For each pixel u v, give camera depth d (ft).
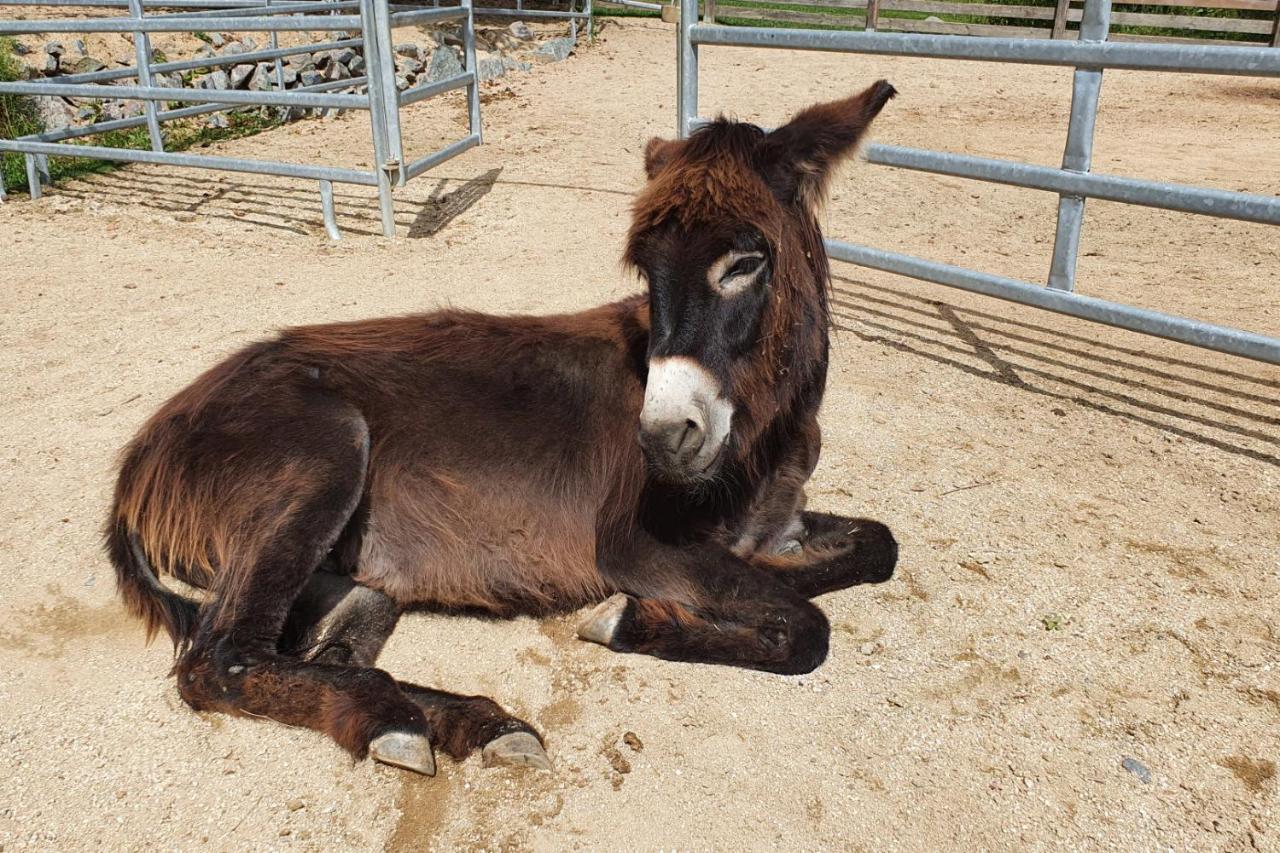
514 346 5.72
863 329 9.41
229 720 4.89
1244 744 4.75
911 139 16.96
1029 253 11.49
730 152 4.66
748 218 4.49
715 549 5.40
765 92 20.59
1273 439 7.35
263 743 4.77
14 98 16.49
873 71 23.36
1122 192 7.47
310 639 5.36
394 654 5.37
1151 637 5.40
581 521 5.67
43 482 6.68
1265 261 11.25
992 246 11.78
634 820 4.40
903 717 4.91
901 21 26.50
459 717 4.75
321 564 5.63
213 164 12.13
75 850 4.25
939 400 7.97
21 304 9.63
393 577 5.64
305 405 5.25
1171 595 5.71
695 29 9.50
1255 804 4.47
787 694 5.05
